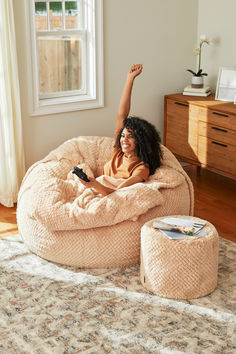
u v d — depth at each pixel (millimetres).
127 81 3787
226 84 4426
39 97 4387
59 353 2281
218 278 2924
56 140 4398
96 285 2852
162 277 2689
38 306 2654
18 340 2377
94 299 2713
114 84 4594
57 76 4434
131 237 2979
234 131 4039
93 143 3914
